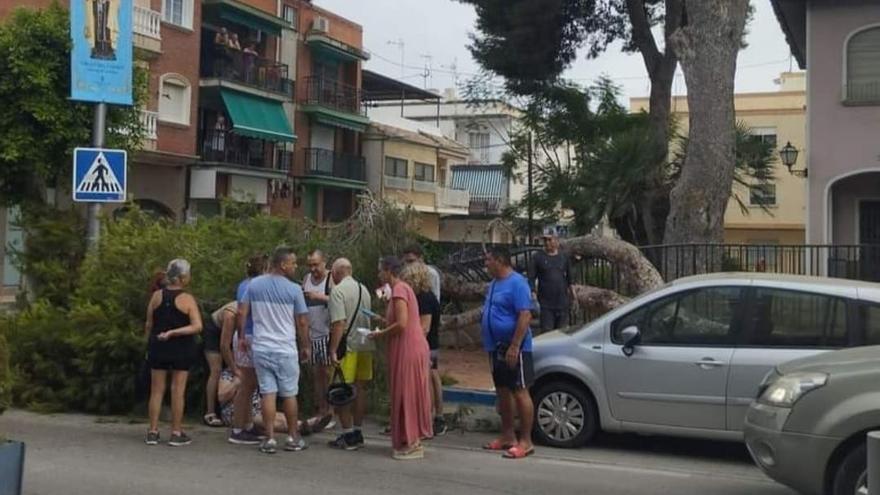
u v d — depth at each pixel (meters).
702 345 8.41
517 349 8.47
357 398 8.89
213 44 33.50
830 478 6.22
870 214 20.94
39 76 17.11
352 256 12.98
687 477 8.02
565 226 25.16
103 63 11.88
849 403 6.12
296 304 8.70
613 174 21.31
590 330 8.95
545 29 23.91
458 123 52.56
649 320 8.70
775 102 43.81
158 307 8.91
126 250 10.80
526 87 26.02
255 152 35.56
